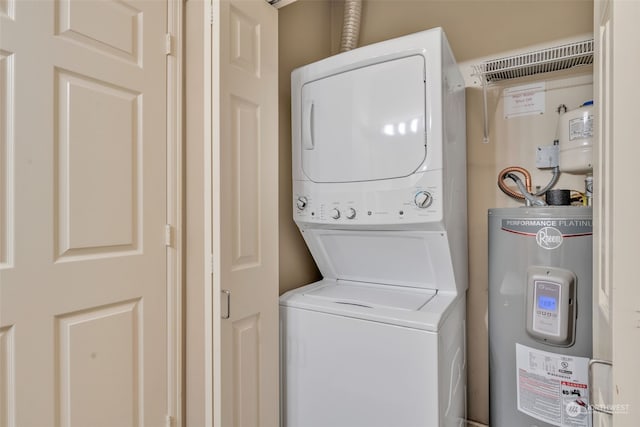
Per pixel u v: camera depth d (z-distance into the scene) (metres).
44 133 1.22
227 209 1.49
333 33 2.60
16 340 1.15
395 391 1.49
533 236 1.56
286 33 2.14
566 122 1.74
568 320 1.46
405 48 1.61
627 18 0.61
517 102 2.03
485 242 2.11
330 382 1.66
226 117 1.50
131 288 1.48
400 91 1.63
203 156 1.62
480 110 2.12
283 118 2.11
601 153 0.86
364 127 1.73
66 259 1.28
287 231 2.14
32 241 1.19
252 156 1.65
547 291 1.51
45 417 1.22
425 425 1.42
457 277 1.85
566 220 1.48
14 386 1.15
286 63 2.14
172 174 1.64
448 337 1.60
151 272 1.56
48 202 1.23
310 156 1.91
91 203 1.35
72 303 1.29
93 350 1.36
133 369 1.49
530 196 1.84
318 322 1.70
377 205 1.68
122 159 1.45
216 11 1.47
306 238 2.07
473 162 2.14
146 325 1.54
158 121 1.59
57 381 1.25
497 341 1.71
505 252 1.66
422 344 1.44
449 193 1.65
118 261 1.44
